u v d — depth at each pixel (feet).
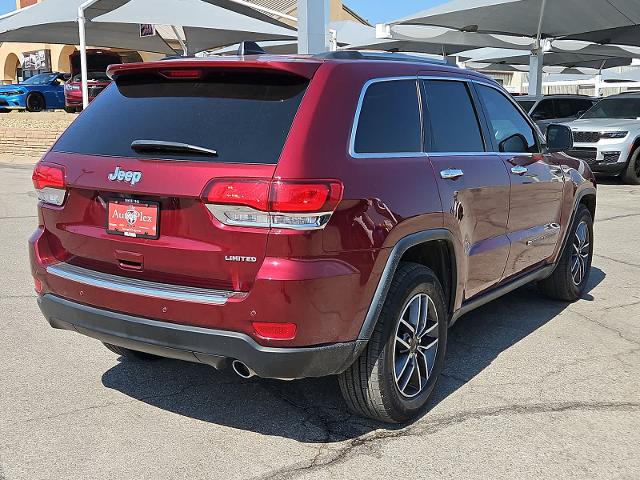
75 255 11.91
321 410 12.72
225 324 10.12
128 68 11.80
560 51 76.69
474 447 11.34
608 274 22.84
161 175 10.55
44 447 11.18
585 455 11.11
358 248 10.50
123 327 10.89
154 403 12.90
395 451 11.20
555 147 17.12
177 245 10.50
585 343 16.29
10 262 23.29
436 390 13.58
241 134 10.48
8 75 125.39
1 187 41.78
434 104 13.41
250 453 11.12
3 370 14.26
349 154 10.75
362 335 10.83
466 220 13.37
